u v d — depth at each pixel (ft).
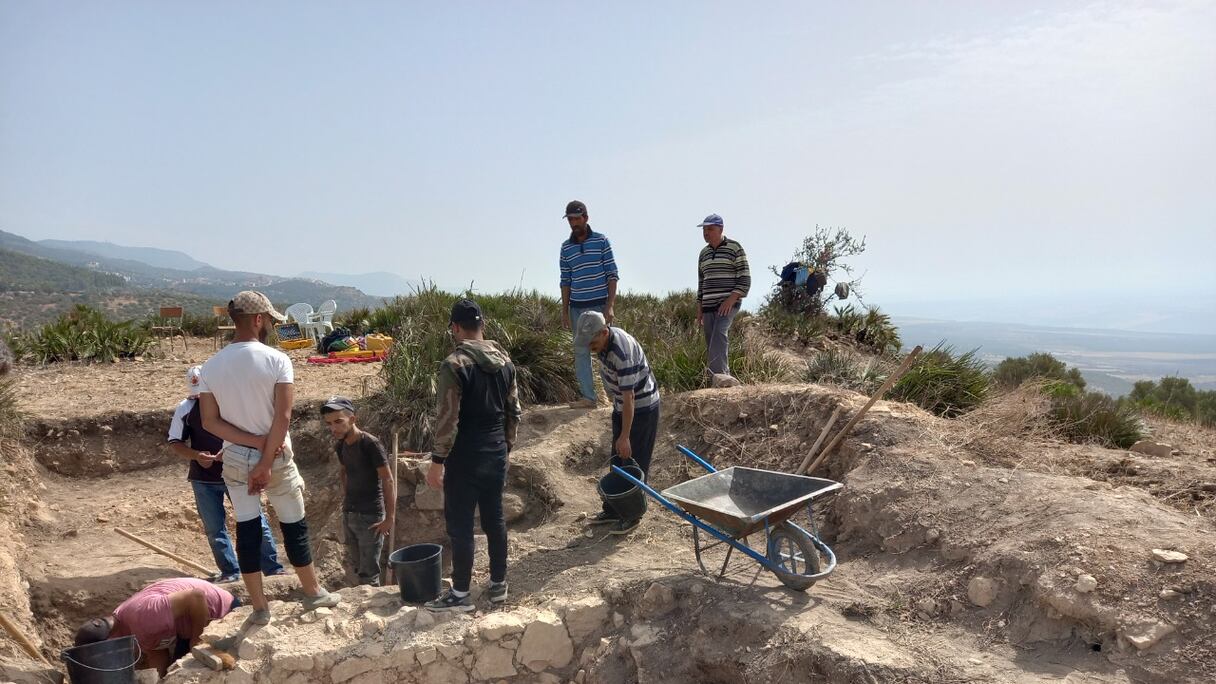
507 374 15.47
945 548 14.74
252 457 13.93
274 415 13.80
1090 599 11.93
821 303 45.47
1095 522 13.64
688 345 29.53
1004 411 21.03
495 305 36.50
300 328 39.68
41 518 20.74
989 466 17.65
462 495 15.11
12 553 18.20
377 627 14.80
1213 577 11.53
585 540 18.89
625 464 18.13
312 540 22.40
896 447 18.47
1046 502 14.80
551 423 24.85
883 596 14.32
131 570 18.66
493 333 29.07
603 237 24.41
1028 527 14.19
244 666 13.96
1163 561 12.13
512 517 21.50
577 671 15.08
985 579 13.42
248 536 14.29
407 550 16.15
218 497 17.84
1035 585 12.71
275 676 13.94
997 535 14.34
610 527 19.34
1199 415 32.89
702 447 22.95
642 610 15.33
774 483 16.08
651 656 14.35
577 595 15.83
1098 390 27.78
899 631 13.23
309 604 15.34
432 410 25.22
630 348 17.57
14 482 21.18
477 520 21.42
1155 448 19.97
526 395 27.09
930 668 11.79
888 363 29.07
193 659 14.21
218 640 14.38
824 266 45.24
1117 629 11.44
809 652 12.64
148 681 13.97
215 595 15.67
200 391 13.75
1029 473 16.35
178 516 21.79
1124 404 23.97
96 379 29.89
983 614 13.08
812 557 14.53
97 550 19.76
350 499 18.22
